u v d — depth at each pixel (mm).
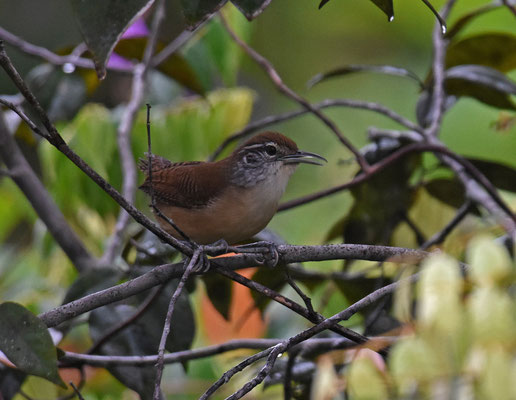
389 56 15906
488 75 9617
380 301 8680
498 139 12781
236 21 11750
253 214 8969
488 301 3812
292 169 9445
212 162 9406
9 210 13312
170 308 5680
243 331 9695
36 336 5895
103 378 9555
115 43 4598
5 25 18109
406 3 15312
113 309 8406
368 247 6938
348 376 4469
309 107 9617
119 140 10391
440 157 9836
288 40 16922
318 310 9688
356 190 10023
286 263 7074
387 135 10164
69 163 10891
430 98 10477
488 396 3703
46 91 10828
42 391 9039
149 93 12422
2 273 12227
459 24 10344
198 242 9242
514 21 13969
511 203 10250
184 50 11734
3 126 9938
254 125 10352
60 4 18438
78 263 10016
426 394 3883
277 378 8406
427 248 9234
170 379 10219
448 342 3852
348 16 16375
